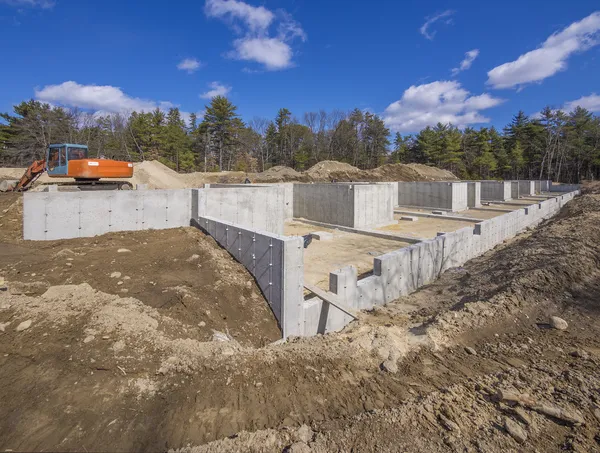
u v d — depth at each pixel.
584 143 47.75
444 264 8.86
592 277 6.61
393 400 3.28
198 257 7.52
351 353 4.07
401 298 7.44
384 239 13.08
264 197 11.97
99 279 6.36
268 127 54.78
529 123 51.75
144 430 2.74
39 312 4.30
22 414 2.82
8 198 13.57
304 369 3.68
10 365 3.40
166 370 3.40
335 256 10.59
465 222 16.80
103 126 44.88
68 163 13.11
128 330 3.96
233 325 5.60
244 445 2.61
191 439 2.70
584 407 3.10
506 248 10.09
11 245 8.25
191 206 10.59
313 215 17.08
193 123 56.06
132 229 9.80
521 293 5.81
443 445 2.67
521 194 30.22
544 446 2.68
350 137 54.84
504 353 4.32
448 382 3.62
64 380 3.20
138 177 21.48
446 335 4.72
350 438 2.71
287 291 5.85
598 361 4.00
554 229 10.16
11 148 34.53
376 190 15.71
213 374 3.43
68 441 2.60
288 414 3.04
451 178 40.97
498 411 3.08
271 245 6.14
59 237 8.95
